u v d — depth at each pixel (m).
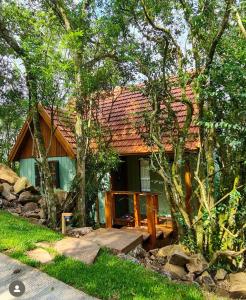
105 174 10.15
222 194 6.69
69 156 11.89
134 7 7.39
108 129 10.38
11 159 14.45
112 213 10.30
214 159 6.88
